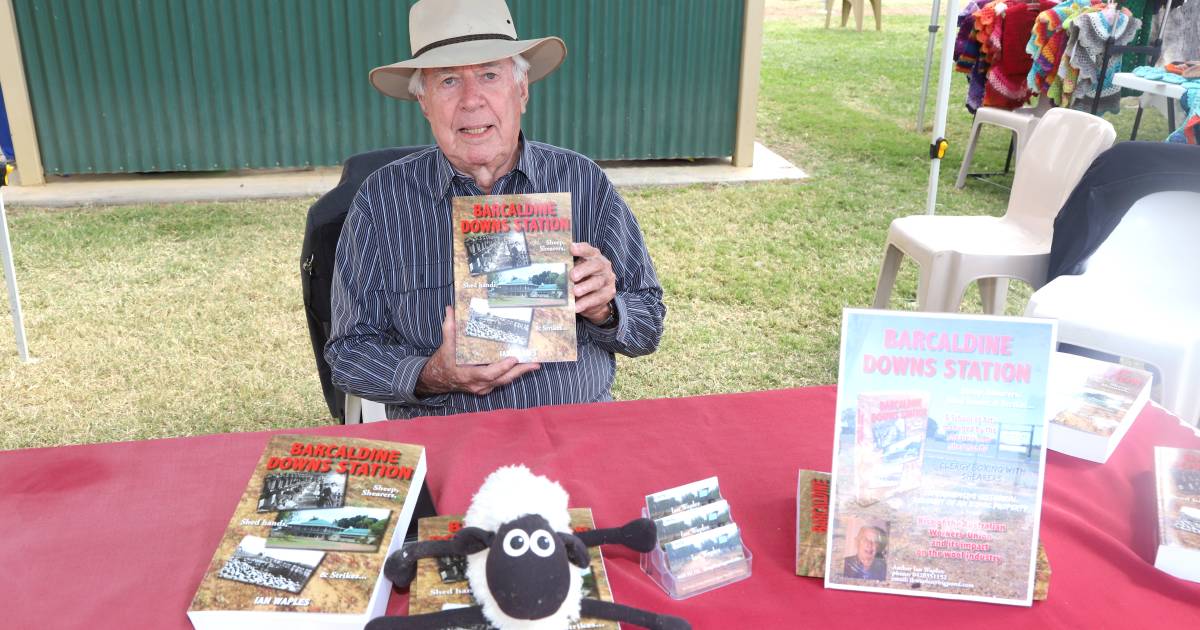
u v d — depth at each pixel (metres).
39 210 5.88
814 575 1.16
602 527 1.26
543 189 2.00
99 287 4.70
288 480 1.21
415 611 1.04
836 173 7.07
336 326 1.97
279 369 3.89
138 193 6.23
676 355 4.11
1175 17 5.29
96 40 6.03
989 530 1.12
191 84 6.26
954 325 1.10
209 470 1.40
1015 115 5.91
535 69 2.10
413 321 1.94
